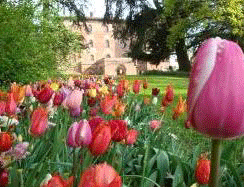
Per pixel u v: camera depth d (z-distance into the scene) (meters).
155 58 52.41
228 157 3.83
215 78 1.04
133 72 83.06
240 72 1.04
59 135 2.93
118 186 0.98
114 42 92.88
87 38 91.00
